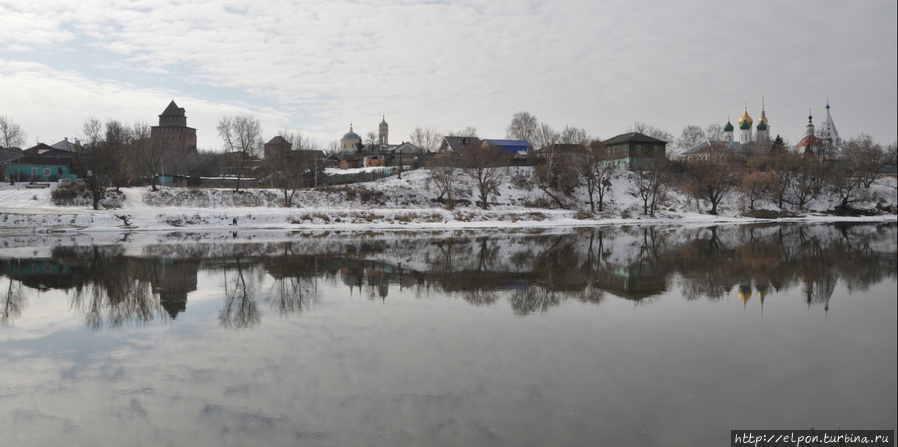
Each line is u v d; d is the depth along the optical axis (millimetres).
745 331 19906
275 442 11500
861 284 29938
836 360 16578
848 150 125875
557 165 102062
